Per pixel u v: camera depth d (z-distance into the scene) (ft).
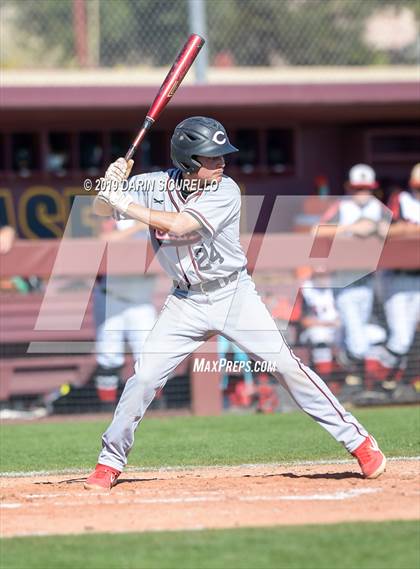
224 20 121.60
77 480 56.54
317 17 123.75
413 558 37.37
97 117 112.98
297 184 120.98
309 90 108.47
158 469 61.36
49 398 89.40
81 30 118.62
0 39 121.29
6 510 46.03
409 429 74.84
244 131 119.14
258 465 61.93
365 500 46.93
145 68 118.83
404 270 91.71
